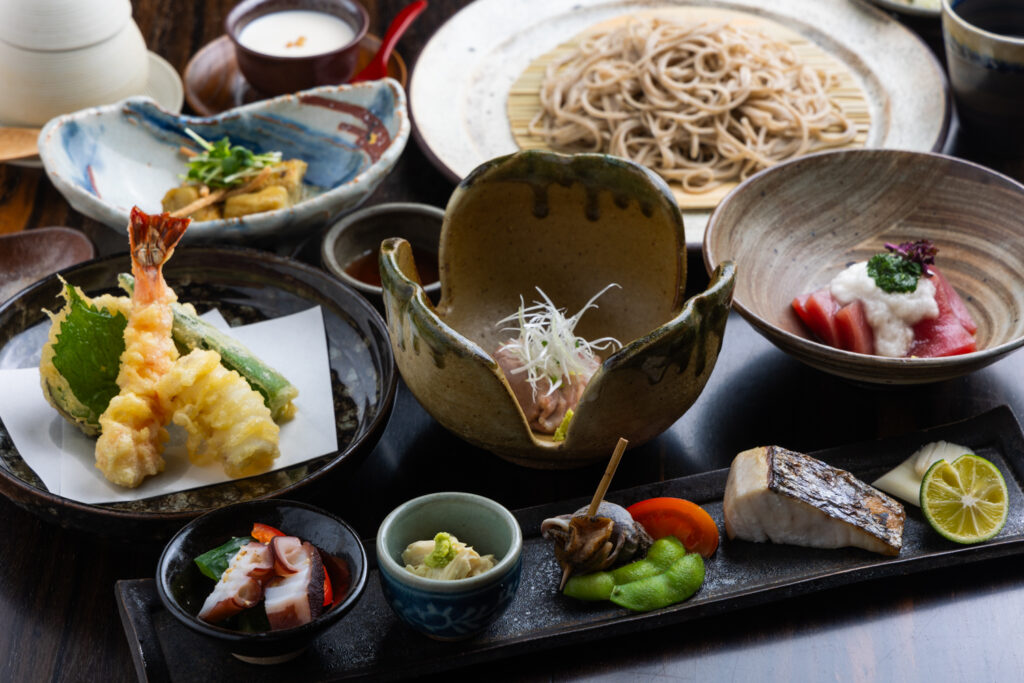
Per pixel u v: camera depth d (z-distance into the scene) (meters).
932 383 0.95
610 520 0.81
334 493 0.90
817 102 1.16
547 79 1.18
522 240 0.94
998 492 0.85
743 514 0.84
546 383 0.89
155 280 0.90
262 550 0.79
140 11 1.29
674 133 1.14
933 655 0.81
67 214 1.08
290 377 0.92
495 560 0.80
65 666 0.81
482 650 0.80
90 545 0.87
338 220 1.01
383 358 0.91
